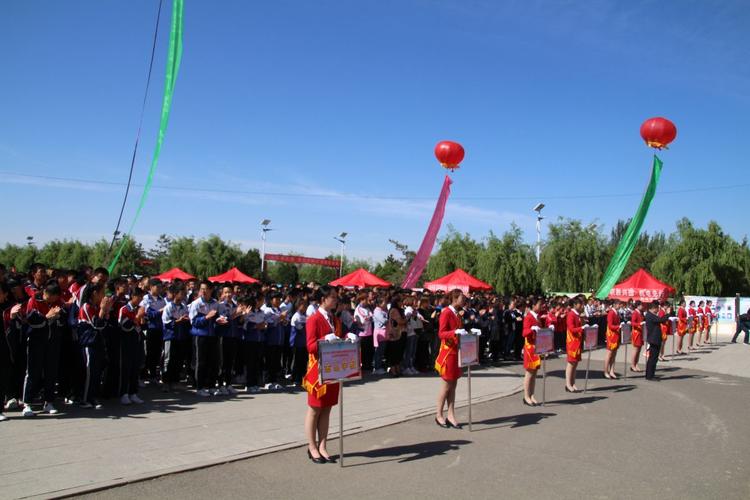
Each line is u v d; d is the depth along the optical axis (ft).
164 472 18.65
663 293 86.58
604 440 25.30
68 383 29.09
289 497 17.07
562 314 58.39
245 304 34.27
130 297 31.17
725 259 116.06
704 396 38.01
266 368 36.70
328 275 194.59
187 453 20.93
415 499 17.24
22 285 28.22
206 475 18.83
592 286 125.49
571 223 131.85
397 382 41.11
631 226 77.61
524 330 33.22
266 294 40.14
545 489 18.54
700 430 27.84
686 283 117.70
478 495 17.79
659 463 21.95
